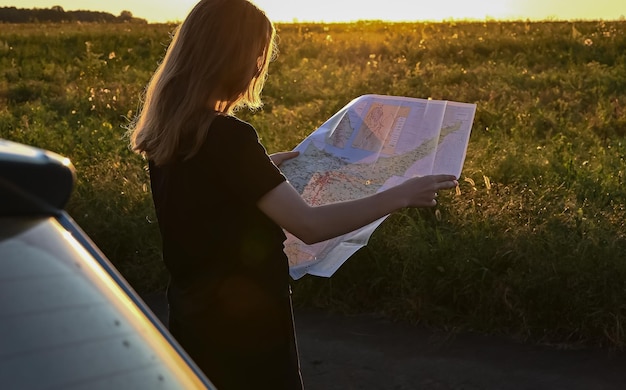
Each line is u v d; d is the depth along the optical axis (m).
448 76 13.95
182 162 2.14
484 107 10.33
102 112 11.89
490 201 5.69
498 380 4.05
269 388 2.23
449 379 4.09
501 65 15.08
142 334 1.27
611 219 5.26
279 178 2.11
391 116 2.59
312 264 2.39
